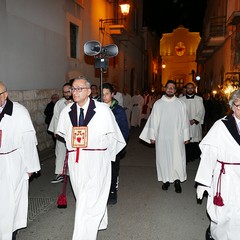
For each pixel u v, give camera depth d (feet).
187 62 142.10
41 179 21.61
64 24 34.88
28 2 27.17
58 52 33.42
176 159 18.98
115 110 16.78
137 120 54.90
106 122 12.36
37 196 18.33
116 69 59.06
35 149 12.32
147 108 62.44
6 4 23.93
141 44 86.69
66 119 12.51
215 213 11.06
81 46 40.29
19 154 12.00
